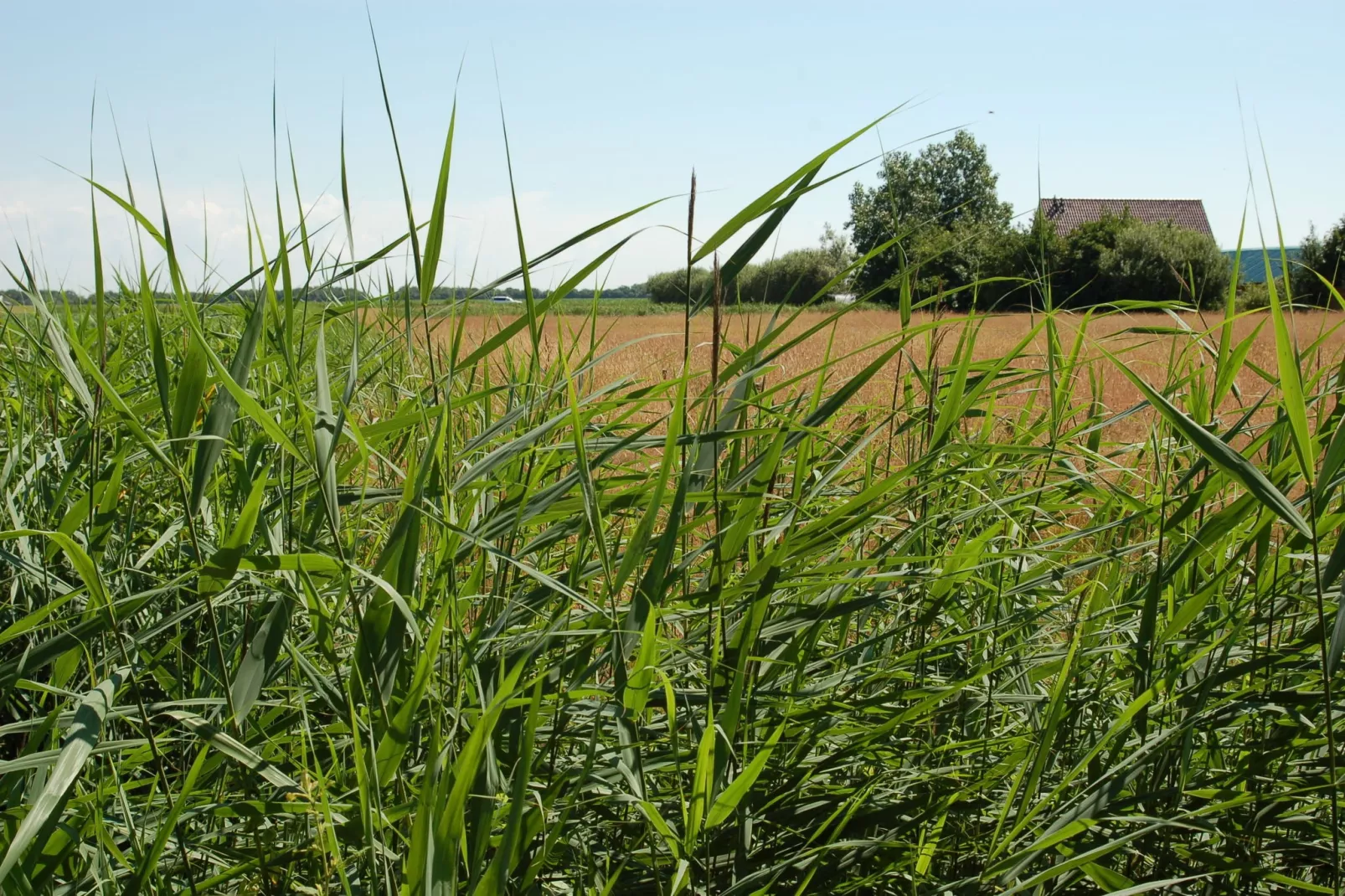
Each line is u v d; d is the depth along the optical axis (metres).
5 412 2.43
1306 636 1.78
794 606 1.95
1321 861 1.73
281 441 1.30
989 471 2.19
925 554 2.09
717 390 1.72
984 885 1.61
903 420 2.52
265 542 1.72
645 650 1.37
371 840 1.18
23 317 2.38
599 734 1.75
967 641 2.19
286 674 1.84
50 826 1.28
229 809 1.49
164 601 1.97
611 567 1.79
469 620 1.95
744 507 1.80
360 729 1.44
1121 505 2.34
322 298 2.23
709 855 1.64
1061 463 2.30
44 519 2.14
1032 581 2.03
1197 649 1.79
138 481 2.27
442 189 1.48
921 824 1.63
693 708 1.78
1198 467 1.81
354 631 1.83
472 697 1.55
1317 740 1.68
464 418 2.51
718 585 1.68
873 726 1.78
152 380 2.45
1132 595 2.21
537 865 1.30
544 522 1.79
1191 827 1.47
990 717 1.97
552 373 2.20
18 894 1.20
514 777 1.38
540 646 1.48
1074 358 2.09
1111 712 2.06
